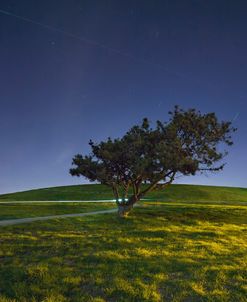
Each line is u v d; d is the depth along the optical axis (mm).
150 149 38656
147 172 37125
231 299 15672
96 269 19125
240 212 48531
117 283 17047
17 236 27406
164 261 20828
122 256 21797
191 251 23891
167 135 38625
